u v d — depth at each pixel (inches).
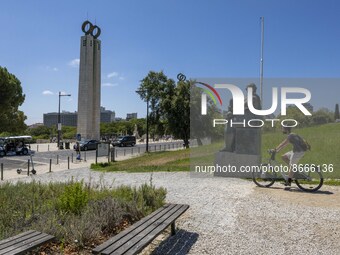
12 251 142.1
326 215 261.7
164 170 599.2
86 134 2257.6
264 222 244.2
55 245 176.9
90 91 2284.7
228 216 261.4
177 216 205.9
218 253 186.1
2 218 201.8
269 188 377.7
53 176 601.9
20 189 293.1
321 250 190.2
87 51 2267.5
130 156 1309.1
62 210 221.0
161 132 1692.9
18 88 1883.6
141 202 244.4
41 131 3708.2
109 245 151.4
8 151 1387.8
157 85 1621.6
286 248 193.3
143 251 189.2
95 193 273.9
